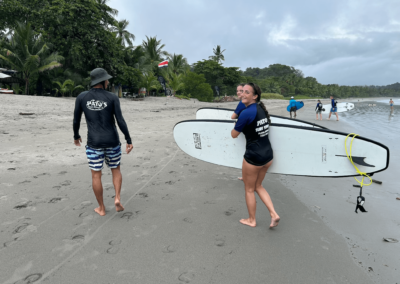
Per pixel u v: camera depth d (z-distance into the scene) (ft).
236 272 6.05
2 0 68.74
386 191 12.02
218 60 182.29
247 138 7.51
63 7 69.10
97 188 8.29
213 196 10.74
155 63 120.06
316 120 47.78
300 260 6.62
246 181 7.91
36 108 40.65
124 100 77.77
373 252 7.10
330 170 8.92
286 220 8.85
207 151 11.09
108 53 78.23
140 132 26.32
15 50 67.51
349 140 8.53
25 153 16.11
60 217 8.43
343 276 6.06
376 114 66.74
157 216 8.80
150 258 6.47
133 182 12.07
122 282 5.59
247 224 8.39
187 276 5.85
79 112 8.03
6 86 73.26
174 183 12.12
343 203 10.50
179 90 119.14
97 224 8.09
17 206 9.06
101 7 78.38
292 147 9.12
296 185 12.55
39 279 5.57
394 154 19.84
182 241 7.30
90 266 6.08
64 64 79.82
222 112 16.38
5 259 6.19
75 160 15.02
